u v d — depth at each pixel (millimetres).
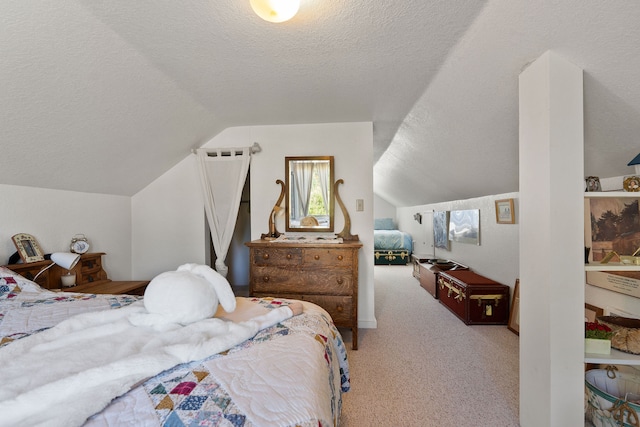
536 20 1123
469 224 3506
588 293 1759
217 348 865
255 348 911
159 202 2928
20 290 1565
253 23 1311
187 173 2898
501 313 2693
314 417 675
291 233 2754
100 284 2361
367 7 1218
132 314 1061
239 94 2078
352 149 2709
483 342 2334
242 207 3877
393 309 3186
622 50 1043
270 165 2783
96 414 615
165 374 762
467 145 2326
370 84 1932
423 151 3051
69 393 643
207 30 1351
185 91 1985
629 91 1160
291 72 1768
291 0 1084
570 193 1172
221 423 609
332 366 1055
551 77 1167
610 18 981
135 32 1347
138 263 2951
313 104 2281
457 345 2283
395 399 1611
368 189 2695
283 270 2277
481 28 1315
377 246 6184
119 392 667
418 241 5746
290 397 708
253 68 1713
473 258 3445
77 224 2357
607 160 1554
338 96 2125
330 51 1545
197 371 780
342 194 2721
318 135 2738
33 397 612
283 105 2293
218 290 1128
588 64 1142
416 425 1415
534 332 1274
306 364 853
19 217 1938
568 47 1127
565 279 1171
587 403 1300
